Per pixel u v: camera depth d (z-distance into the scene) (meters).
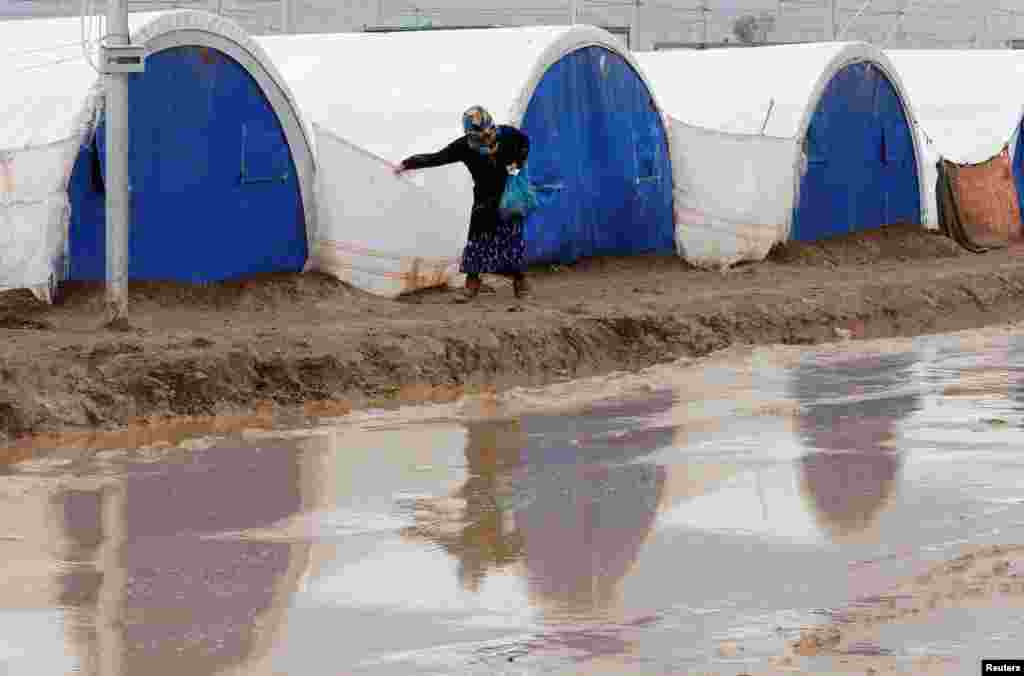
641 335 16.03
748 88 25.31
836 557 8.01
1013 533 8.43
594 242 20.94
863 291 19.45
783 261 23.20
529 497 9.54
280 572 7.80
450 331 14.45
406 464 10.48
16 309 14.42
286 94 17.11
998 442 11.23
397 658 6.43
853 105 25.66
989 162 28.34
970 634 6.39
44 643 6.66
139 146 15.73
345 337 13.70
